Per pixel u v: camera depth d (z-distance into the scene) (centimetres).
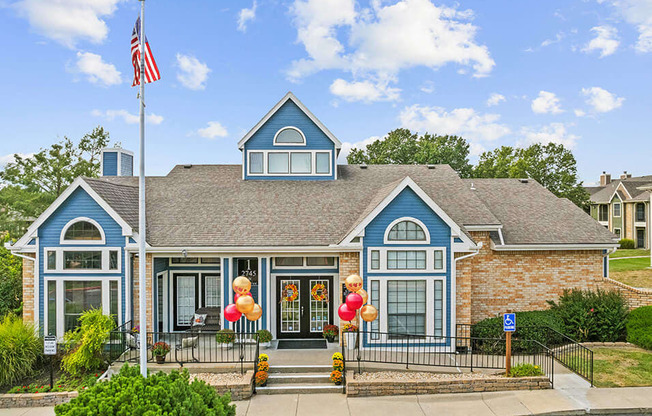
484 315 1734
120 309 1462
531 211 1939
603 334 1556
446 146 5056
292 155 1970
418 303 1451
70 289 1470
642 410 1054
